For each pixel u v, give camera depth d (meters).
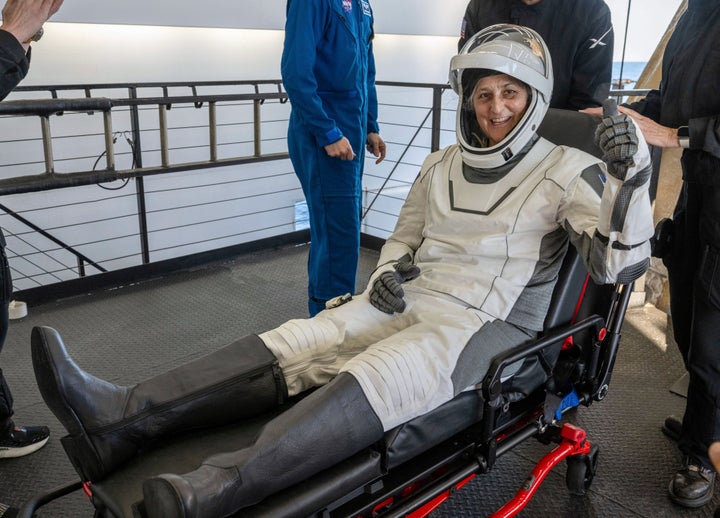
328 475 1.38
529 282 1.72
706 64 1.76
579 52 2.25
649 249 1.53
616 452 2.20
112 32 4.67
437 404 1.51
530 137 1.72
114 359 2.83
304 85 2.42
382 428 1.44
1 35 1.61
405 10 6.14
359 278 3.83
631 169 1.36
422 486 1.59
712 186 1.79
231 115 5.53
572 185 1.66
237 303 3.43
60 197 4.87
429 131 7.35
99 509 1.37
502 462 2.16
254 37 5.42
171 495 1.14
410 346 1.54
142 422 1.44
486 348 1.62
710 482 1.95
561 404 1.79
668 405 2.48
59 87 3.72
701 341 1.89
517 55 1.65
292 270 3.91
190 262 3.90
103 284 3.58
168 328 3.13
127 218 5.29
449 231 1.84
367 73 2.89
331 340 1.72
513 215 1.72
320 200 2.66
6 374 2.69
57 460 2.15
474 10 2.46
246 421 1.61
